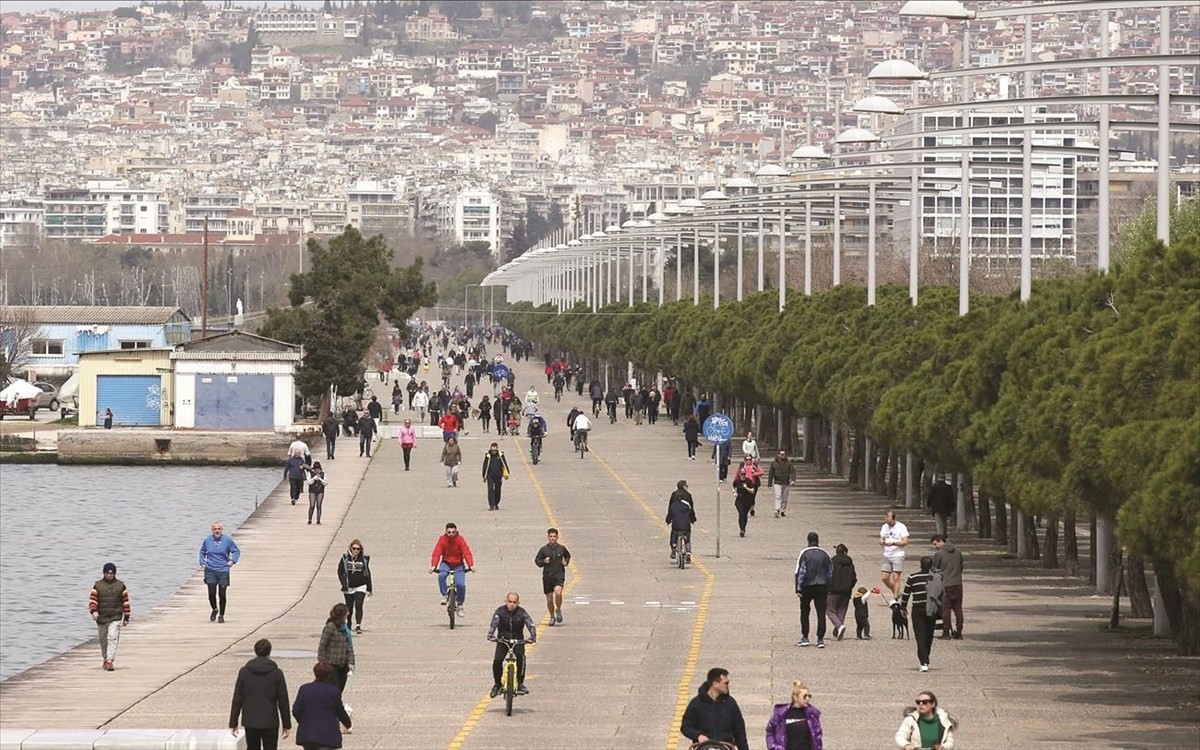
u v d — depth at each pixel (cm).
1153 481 8488
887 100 15450
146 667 10356
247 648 11106
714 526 17625
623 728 8112
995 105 13762
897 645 10675
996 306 15912
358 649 10806
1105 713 8519
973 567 14688
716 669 6494
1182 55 11444
